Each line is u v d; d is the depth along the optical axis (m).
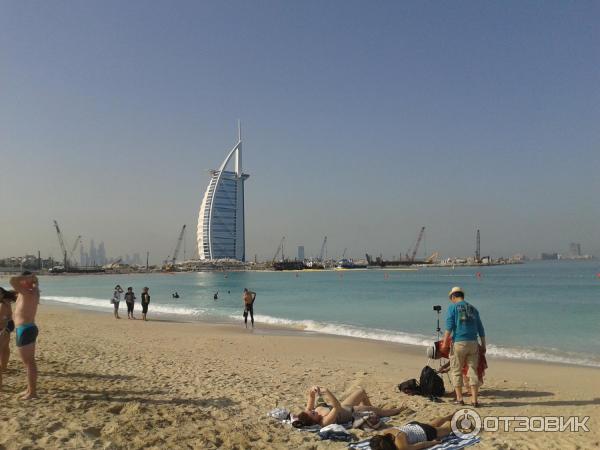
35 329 7.46
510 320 23.89
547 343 16.84
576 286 60.06
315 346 16.11
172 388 9.12
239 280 119.06
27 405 6.98
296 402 8.32
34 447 5.26
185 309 34.16
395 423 7.05
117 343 16.23
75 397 7.80
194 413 7.24
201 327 22.52
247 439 6.08
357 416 7.02
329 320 25.69
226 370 11.32
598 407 7.93
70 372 10.36
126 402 7.75
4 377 9.16
